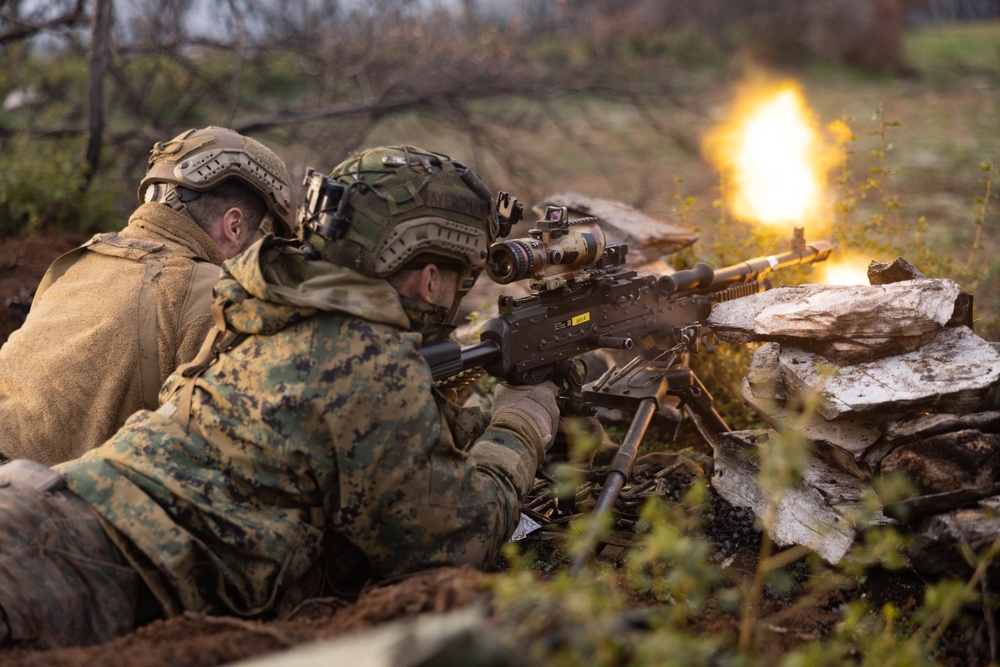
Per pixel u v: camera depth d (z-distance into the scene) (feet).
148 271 9.48
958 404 8.57
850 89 58.18
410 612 6.40
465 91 27.37
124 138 23.67
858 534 8.68
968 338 9.04
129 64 27.78
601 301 9.64
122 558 7.18
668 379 10.37
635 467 11.33
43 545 6.84
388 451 7.31
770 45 62.90
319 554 7.72
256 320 7.49
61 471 7.31
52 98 26.99
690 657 5.51
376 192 7.59
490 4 32.37
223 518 7.29
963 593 6.79
